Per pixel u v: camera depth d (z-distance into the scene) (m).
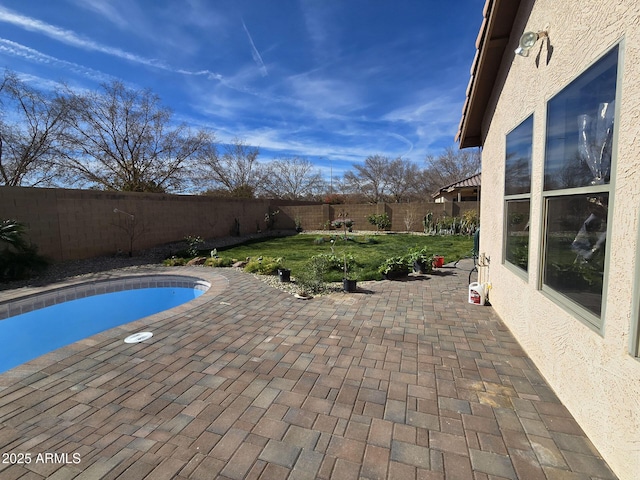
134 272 8.11
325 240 14.26
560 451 2.08
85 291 6.90
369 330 4.22
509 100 3.94
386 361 3.36
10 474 1.94
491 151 4.92
